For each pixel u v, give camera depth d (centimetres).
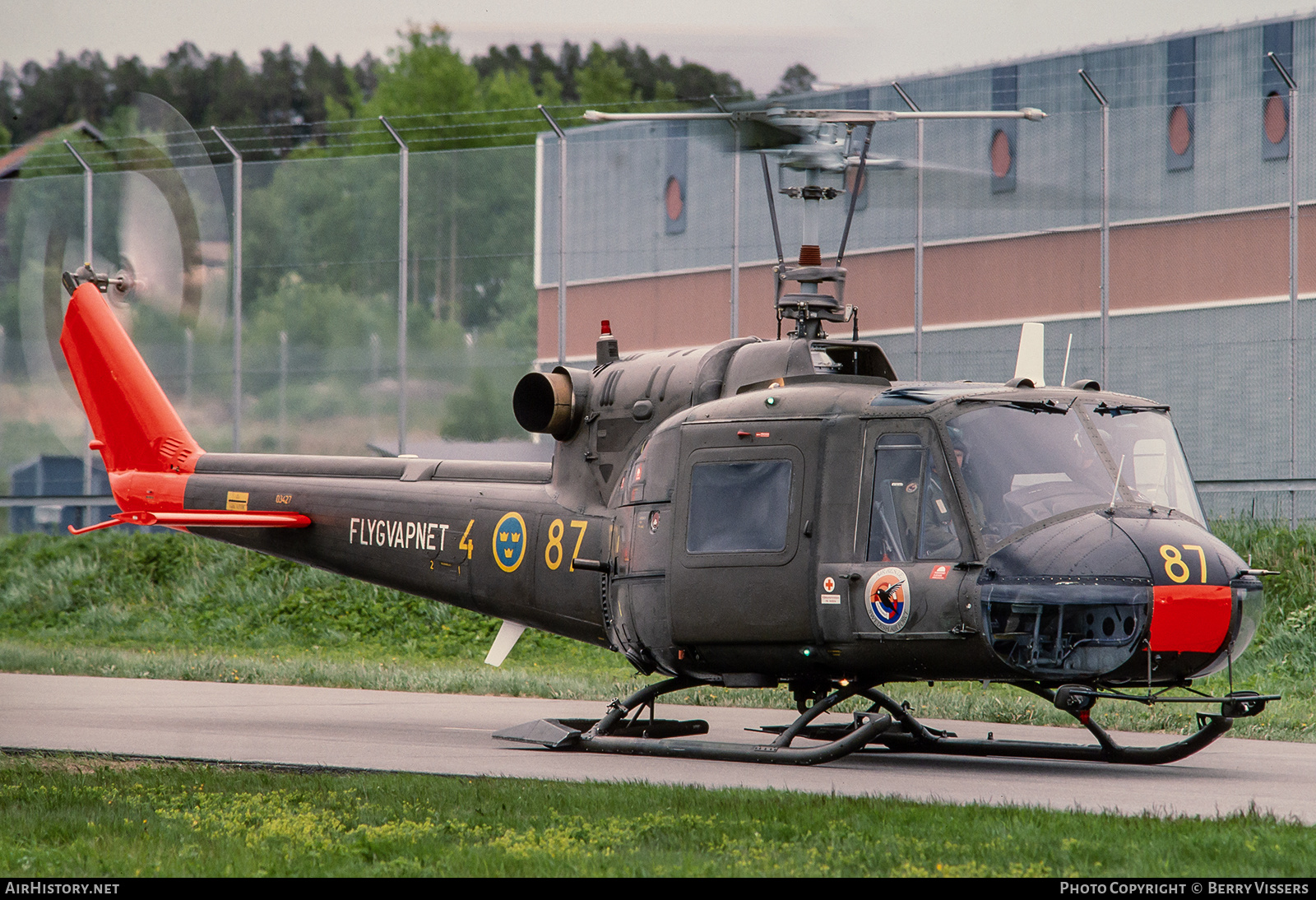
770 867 2181
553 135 10238
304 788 3016
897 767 3594
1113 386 8262
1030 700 5291
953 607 3269
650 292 9725
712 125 3775
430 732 4409
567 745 3881
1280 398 7744
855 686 3600
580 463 4222
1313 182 7744
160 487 5275
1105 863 2177
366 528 4716
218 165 10394
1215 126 8069
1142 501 3422
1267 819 2519
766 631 3541
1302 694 5466
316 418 10275
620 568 3916
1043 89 8850
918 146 9044
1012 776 3388
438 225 10275
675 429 3819
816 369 3803
